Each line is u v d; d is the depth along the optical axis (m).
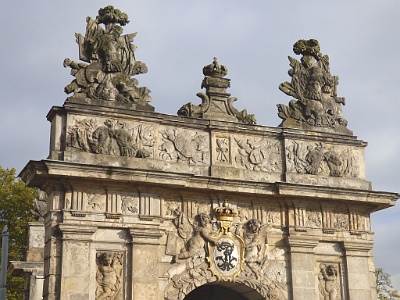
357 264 45.12
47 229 39.41
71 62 41.81
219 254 41.59
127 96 42.31
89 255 38.69
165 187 41.00
